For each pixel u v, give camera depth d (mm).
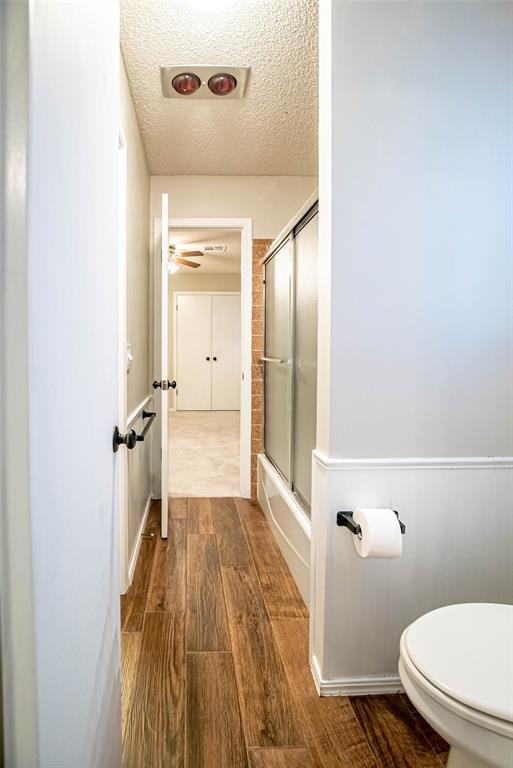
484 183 1361
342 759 1141
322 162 1412
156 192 3168
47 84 518
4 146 453
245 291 3252
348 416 1362
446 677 826
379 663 1394
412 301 1360
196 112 2357
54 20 544
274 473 2719
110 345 919
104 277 866
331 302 1340
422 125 1337
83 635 689
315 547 1464
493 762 756
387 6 1318
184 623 1718
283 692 1373
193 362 7559
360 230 1334
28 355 464
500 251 1377
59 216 572
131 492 2125
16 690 469
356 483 1362
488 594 1419
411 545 1390
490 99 1357
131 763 1115
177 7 1640
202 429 6059
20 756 474
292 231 2291
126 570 1942
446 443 1394
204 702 1320
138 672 1439
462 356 1384
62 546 581
